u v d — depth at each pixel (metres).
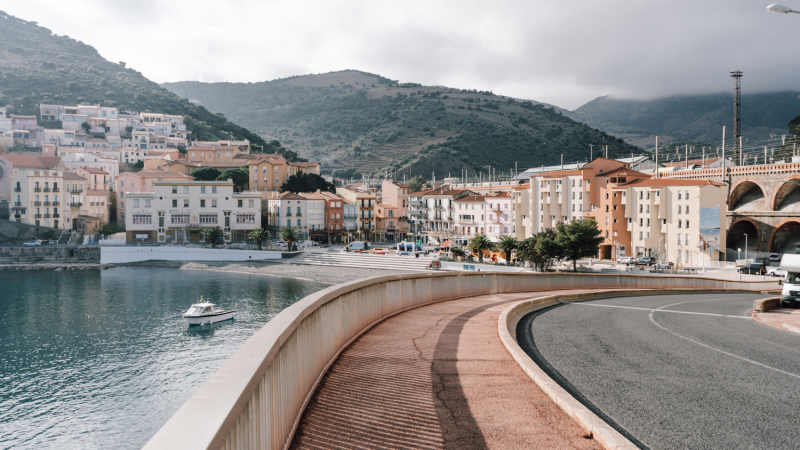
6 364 47.59
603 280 36.59
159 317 66.12
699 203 85.81
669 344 13.41
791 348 13.23
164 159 173.88
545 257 81.12
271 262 111.56
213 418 3.14
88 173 156.38
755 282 54.78
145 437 34.03
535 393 8.13
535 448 6.05
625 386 9.20
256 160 159.50
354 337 11.80
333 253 117.56
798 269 27.17
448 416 7.04
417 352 10.78
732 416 7.61
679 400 8.38
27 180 128.12
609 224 99.06
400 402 7.52
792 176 90.81
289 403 5.96
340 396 7.62
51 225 131.50
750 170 98.81
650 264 85.94
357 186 181.75
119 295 80.38
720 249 85.00
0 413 37.47
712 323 18.27
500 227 120.69
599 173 103.75
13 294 80.94
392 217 149.88
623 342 13.58
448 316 16.50
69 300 76.38
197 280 95.19
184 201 127.56
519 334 14.59
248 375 4.06
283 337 5.48
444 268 98.69
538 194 111.38
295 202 137.50
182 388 42.09
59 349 52.22
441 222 137.88
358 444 6.00
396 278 17.02
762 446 6.50
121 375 44.97
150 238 125.50
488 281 26.70
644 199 93.50
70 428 35.22
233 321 64.50
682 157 196.50
